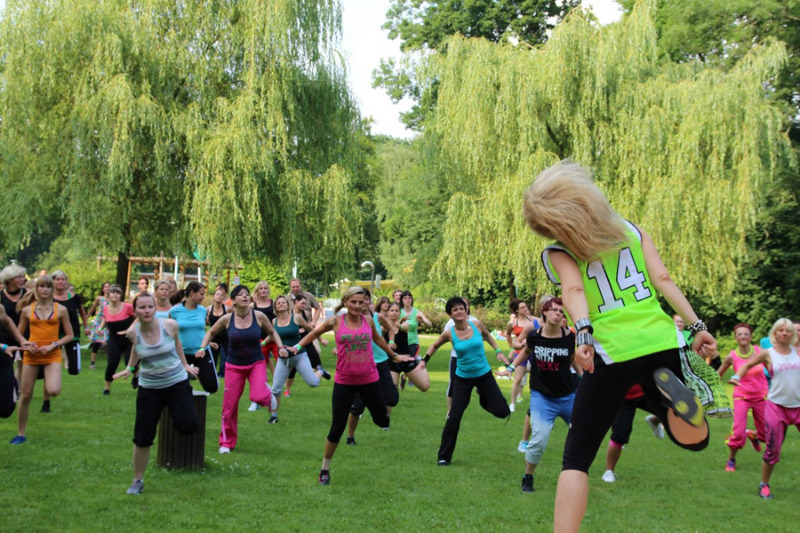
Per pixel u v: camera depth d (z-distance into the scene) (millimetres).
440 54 23781
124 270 22656
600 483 7551
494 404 8180
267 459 7906
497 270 22422
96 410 10766
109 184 19312
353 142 23391
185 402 6555
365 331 6980
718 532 5773
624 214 19750
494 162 21547
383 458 8312
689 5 26141
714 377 2959
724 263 19781
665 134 19531
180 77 20844
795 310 26766
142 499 5969
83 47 20000
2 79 19797
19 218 20781
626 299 3023
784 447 10352
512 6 39250
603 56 19766
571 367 7207
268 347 12617
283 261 21656
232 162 19812
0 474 6590
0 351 7551
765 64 19656
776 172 21516
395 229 60625
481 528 5578
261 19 20594
